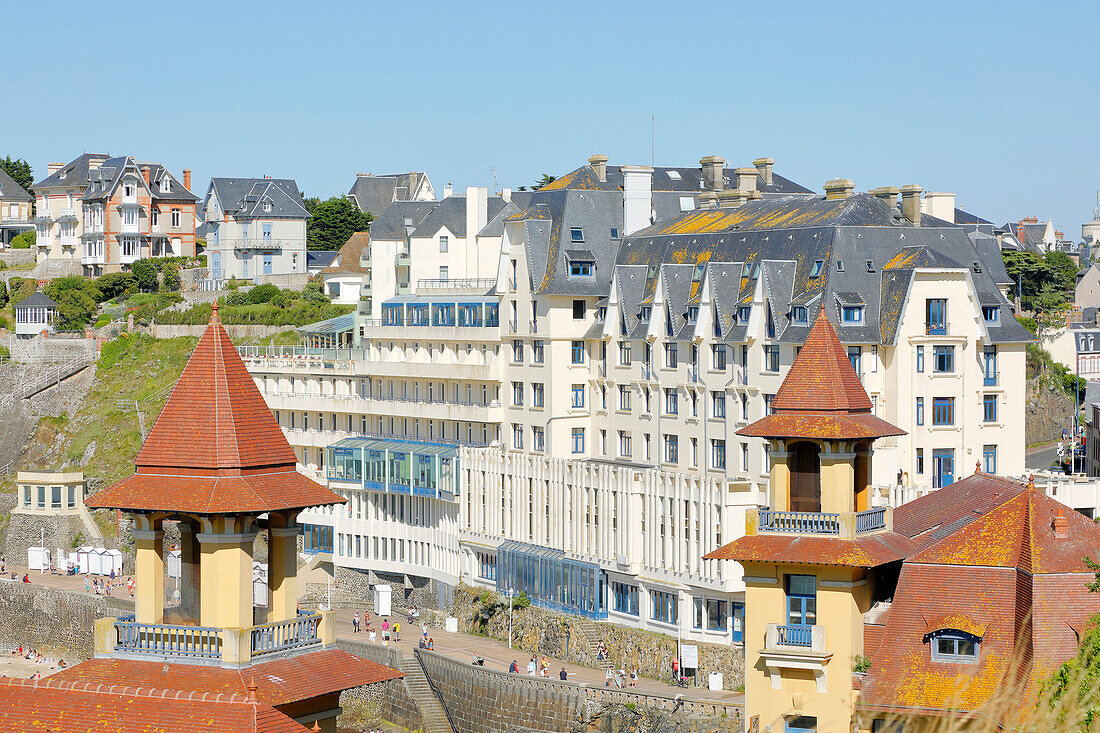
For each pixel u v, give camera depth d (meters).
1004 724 69.56
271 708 68.69
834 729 98.62
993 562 100.75
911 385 174.88
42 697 69.81
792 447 107.31
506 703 161.62
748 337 180.62
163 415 75.62
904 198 196.50
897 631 100.31
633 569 175.75
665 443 197.00
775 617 105.12
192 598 75.62
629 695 149.88
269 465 75.50
